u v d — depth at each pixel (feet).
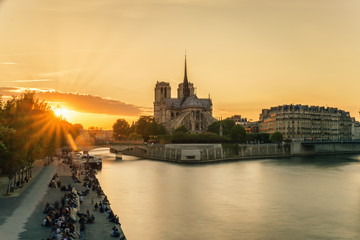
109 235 173.17
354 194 331.57
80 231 171.73
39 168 447.83
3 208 211.41
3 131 214.69
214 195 325.42
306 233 217.15
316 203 294.05
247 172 497.05
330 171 507.71
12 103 274.36
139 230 219.00
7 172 359.05
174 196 319.68
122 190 346.74
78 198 246.27
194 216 252.01
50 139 396.37
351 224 234.99
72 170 402.11
